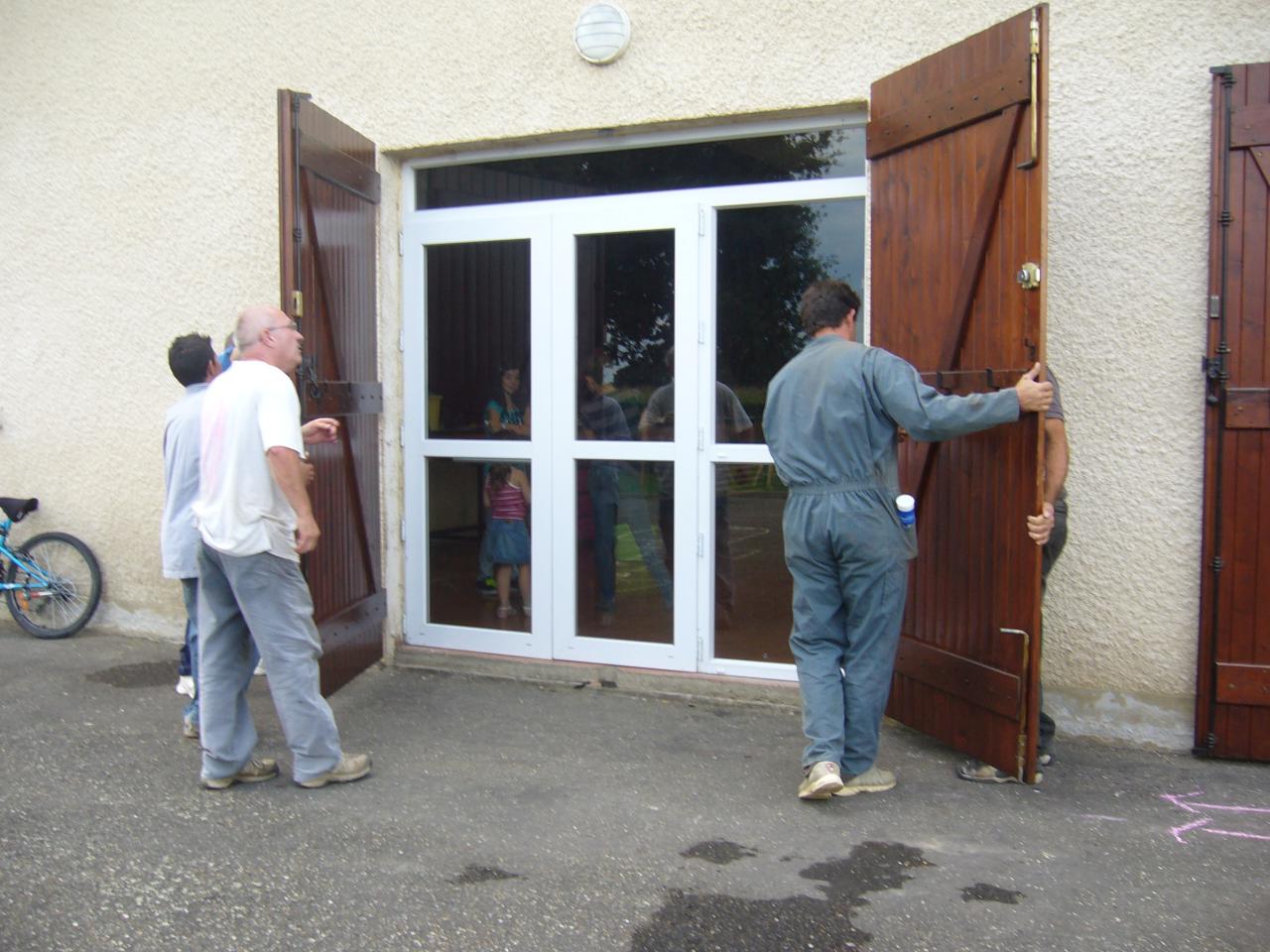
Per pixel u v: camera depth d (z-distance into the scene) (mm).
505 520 5660
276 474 3838
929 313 4379
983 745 4180
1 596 6562
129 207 6215
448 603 5832
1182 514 4379
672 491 5297
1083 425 4477
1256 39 4207
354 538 5418
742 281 5184
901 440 4582
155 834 3744
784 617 5207
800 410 3953
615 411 5395
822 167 5039
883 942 3008
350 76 5676
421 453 5785
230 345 4691
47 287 6457
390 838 3703
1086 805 3934
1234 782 4145
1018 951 2959
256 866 3502
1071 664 4566
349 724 4914
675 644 5320
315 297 4930
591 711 5082
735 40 4965
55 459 6543
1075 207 4453
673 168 5324
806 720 3961
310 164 4855
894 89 4527
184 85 6023
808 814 3875
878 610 3912
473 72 5441
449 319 5715
